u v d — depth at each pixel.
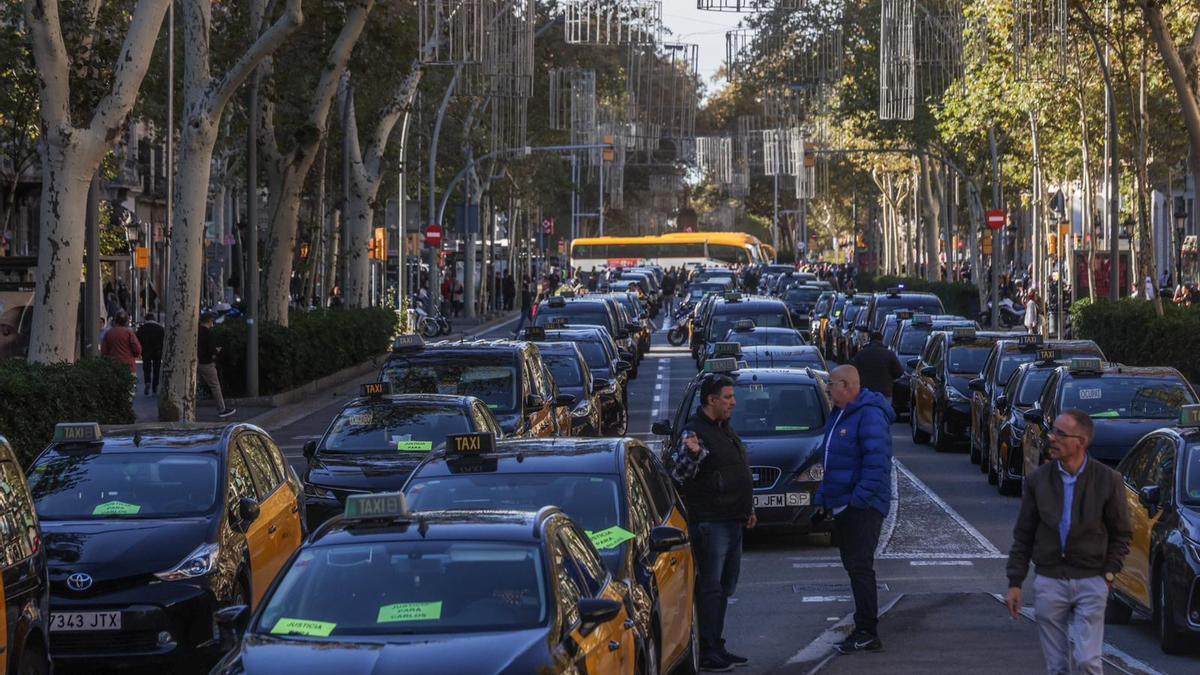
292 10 31.30
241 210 97.56
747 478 14.17
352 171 56.88
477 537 9.79
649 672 11.10
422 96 70.25
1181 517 14.16
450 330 73.38
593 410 29.42
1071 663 11.03
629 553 11.55
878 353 28.39
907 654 14.16
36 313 26.36
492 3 50.91
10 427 22.48
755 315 44.91
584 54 77.56
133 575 13.74
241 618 9.55
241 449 16.00
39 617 11.63
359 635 9.10
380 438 19.47
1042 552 11.03
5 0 37.47
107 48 28.41
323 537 9.94
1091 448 22.48
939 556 20.09
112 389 27.09
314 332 45.38
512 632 9.02
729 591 14.20
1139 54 52.59
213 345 37.91
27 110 40.69
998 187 69.31
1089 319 49.62
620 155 112.00
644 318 62.94
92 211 30.70
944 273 88.19
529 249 115.75
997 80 55.59
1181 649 14.16
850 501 14.36
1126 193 73.00
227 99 32.47
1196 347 42.16
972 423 30.20
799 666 13.94
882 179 107.38
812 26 75.69
